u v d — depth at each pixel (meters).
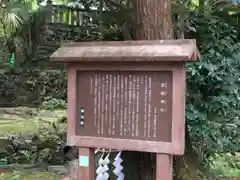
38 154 4.56
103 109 2.36
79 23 7.41
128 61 2.23
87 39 4.57
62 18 9.20
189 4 3.64
